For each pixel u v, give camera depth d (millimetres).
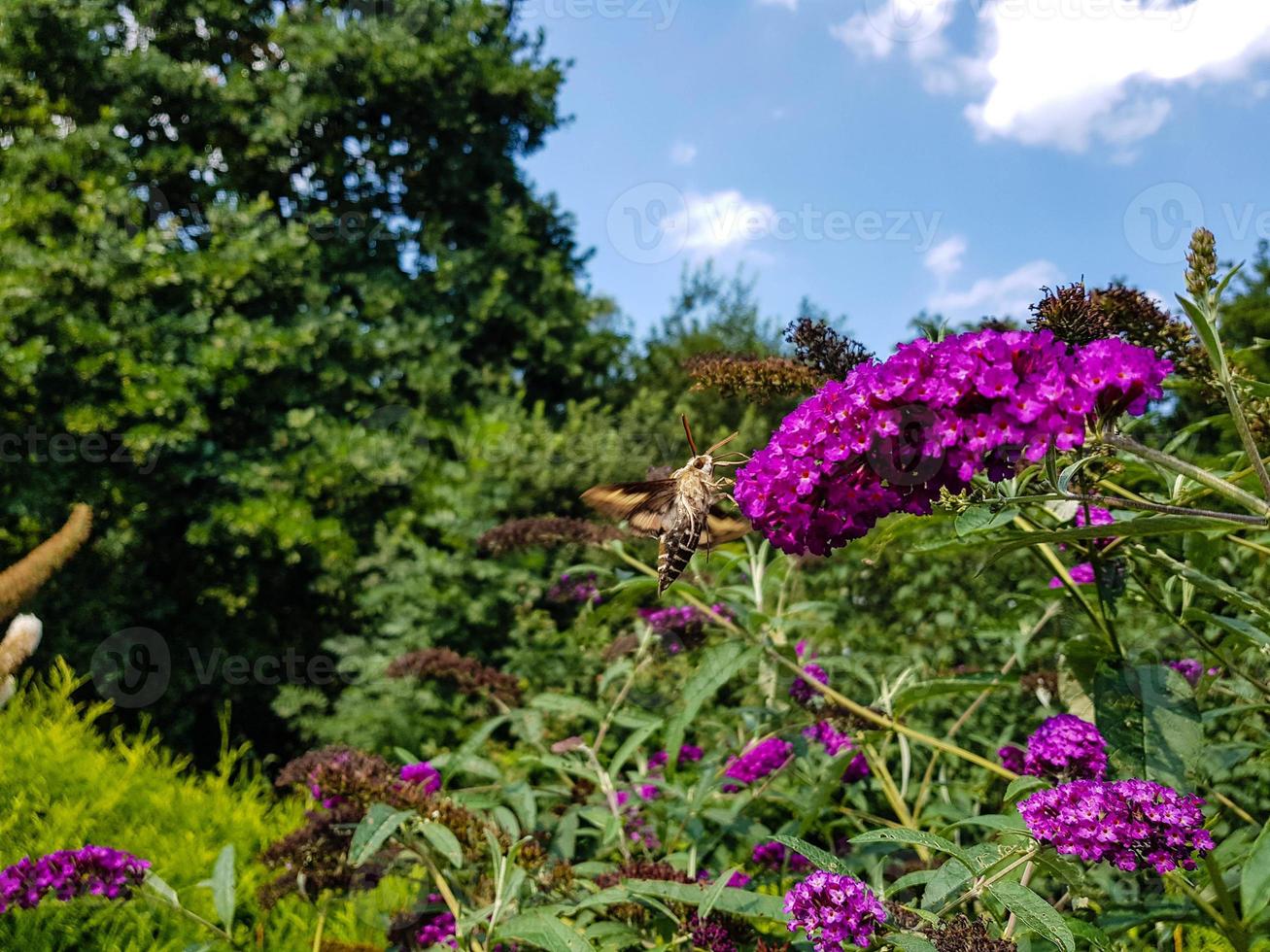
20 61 8953
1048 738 1772
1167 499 2082
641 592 3145
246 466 8352
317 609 9352
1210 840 1384
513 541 3453
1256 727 2570
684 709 2465
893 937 1365
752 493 1647
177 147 10000
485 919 2000
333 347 9469
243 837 4066
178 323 8117
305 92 10148
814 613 3824
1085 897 1871
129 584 8062
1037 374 1439
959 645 5188
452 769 2811
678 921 1959
